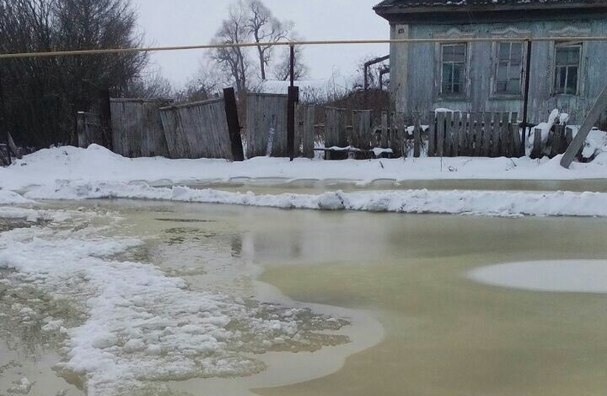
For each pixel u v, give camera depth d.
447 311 3.43
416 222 6.05
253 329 3.18
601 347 2.91
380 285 3.94
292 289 3.87
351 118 11.64
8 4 13.30
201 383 2.56
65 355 2.87
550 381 2.56
